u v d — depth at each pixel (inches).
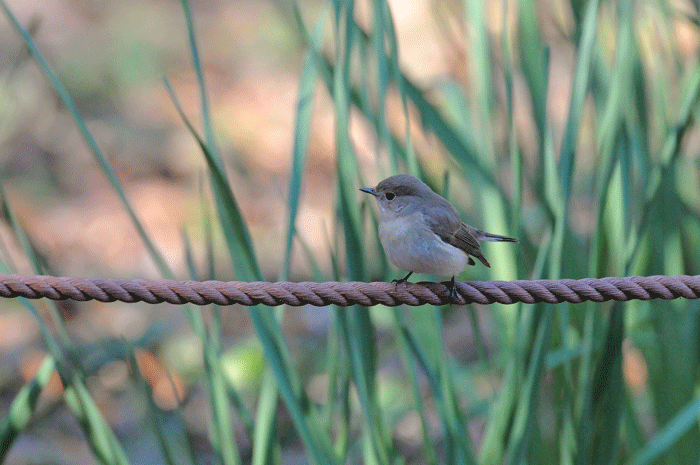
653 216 291.6
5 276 285.1
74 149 413.4
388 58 291.6
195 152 418.6
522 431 287.6
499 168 292.7
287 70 491.2
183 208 383.2
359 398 288.2
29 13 502.6
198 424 302.8
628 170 289.7
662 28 295.7
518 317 289.4
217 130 437.1
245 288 285.4
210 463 299.4
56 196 386.0
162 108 452.8
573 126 288.5
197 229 369.4
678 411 291.1
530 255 292.2
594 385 289.0
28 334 309.1
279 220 387.9
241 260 288.0
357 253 288.4
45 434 302.4
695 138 303.4
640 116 291.9
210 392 288.5
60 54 474.0
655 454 288.2
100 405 303.0
